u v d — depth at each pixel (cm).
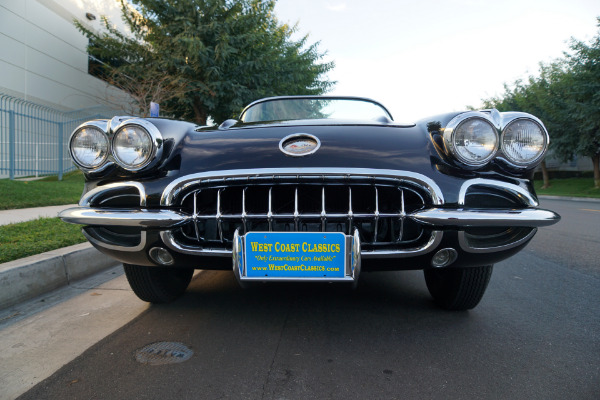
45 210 606
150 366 185
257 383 171
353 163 194
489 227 201
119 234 210
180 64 1112
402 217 191
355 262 185
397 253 191
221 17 1148
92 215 198
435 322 241
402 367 186
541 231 676
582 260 436
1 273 260
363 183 192
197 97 1166
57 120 1184
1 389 167
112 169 208
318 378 175
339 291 297
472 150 194
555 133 2362
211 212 204
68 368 184
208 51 1098
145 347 204
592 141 2041
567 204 1500
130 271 241
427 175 194
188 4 1084
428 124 224
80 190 841
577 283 338
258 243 191
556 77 2436
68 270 314
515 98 2867
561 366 189
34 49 1295
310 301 275
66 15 1431
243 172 192
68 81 1452
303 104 342
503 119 199
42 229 418
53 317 246
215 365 186
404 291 299
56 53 1392
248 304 268
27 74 1267
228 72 1166
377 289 304
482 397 162
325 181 192
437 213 187
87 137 208
